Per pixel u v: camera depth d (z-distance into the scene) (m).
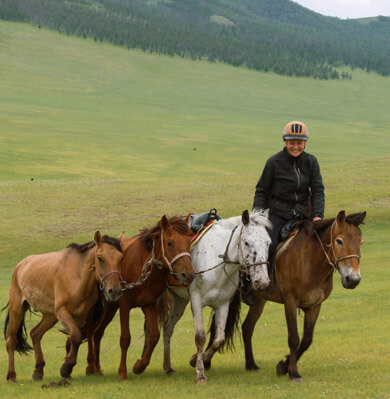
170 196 38.94
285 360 9.28
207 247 9.29
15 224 33.22
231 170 78.06
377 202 35.91
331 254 8.68
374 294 18.89
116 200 38.12
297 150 9.30
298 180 9.33
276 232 9.24
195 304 9.15
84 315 9.16
